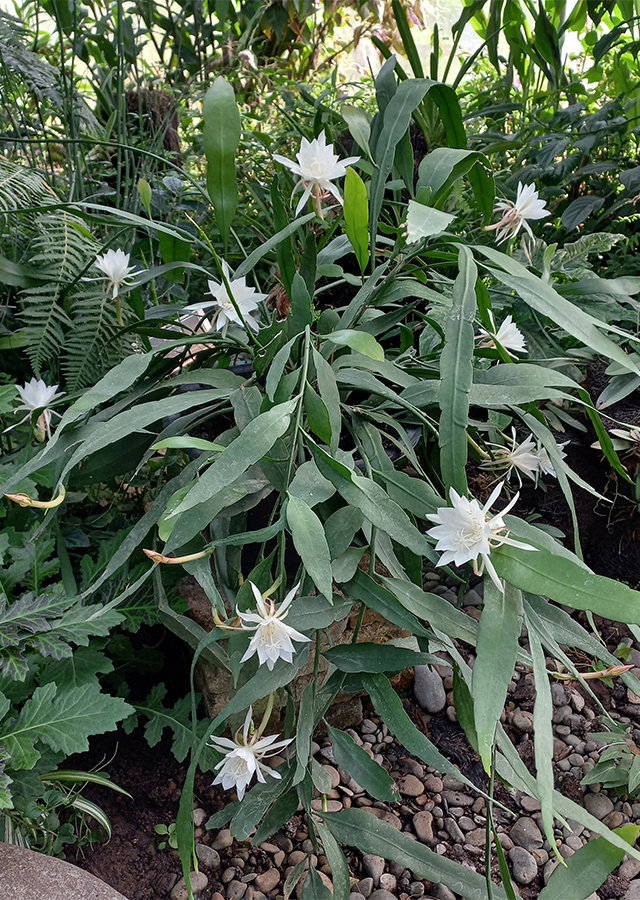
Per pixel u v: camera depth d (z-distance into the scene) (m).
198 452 1.31
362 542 0.94
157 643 1.47
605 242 1.47
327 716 1.44
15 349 1.49
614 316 1.36
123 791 1.16
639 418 1.54
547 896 0.82
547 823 0.66
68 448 1.03
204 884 1.19
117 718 1.00
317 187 1.02
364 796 1.37
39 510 1.33
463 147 1.14
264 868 1.24
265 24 2.95
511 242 1.31
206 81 2.19
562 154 2.12
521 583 0.72
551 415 1.53
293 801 0.99
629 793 1.31
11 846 0.93
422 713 1.53
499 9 2.23
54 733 0.99
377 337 1.47
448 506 0.80
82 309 1.38
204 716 1.33
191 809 0.80
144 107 2.22
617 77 2.38
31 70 1.63
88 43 2.22
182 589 1.28
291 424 0.92
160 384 1.17
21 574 1.14
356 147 1.62
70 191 1.63
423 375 1.16
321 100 2.05
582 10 2.33
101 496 1.46
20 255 1.46
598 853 0.83
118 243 1.60
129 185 1.89
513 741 1.48
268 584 0.85
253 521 1.30
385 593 0.84
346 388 1.11
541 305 0.86
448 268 1.69
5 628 1.02
